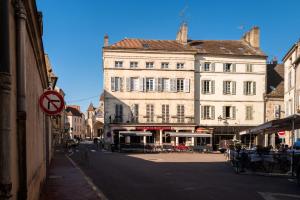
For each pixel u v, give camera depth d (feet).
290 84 113.70
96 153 133.80
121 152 142.51
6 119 14.49
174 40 166.50
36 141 30.01
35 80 29.99
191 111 155.33
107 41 153.07
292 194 39.17
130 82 152.56
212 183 47.78
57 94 31.63
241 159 62.64
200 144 153.48
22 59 17.63
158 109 153.79
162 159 98.73
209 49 162.61
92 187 42.78
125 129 150.71
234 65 160.86
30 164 22.70
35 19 23.65
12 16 16.48
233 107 160.35
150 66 153.89
